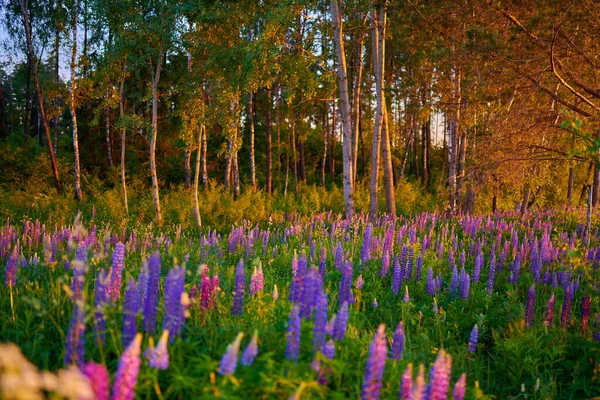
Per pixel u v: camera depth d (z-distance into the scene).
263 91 32.31
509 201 26.53
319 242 11.59
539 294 8.74
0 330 4.87
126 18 18.52
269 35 17.64
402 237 12.08
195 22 18.86
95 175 29.11
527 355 5.80
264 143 42.25
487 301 7.83
